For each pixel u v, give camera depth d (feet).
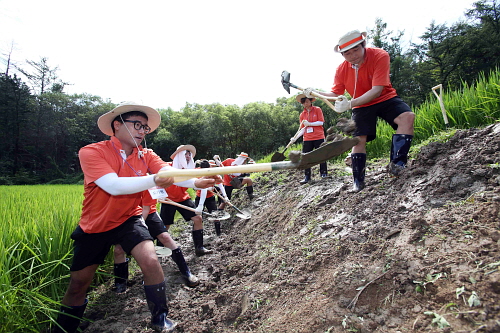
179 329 8.87
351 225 9.78
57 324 8.40
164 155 157.89
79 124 168.96
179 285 12.26
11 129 143.33
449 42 108.27
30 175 139.44
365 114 11.68
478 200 7.56
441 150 10.42
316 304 7.09
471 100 15.43
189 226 22.77
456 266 6.01
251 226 18.17
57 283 11.14
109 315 10.38
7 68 149.07
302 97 19.33
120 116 8.54
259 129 145.69
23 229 11.60
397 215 8.82
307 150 19.53
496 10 115.24
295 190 18.74
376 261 7.47
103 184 7.29
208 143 149.38
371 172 13.82
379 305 6.23
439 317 5.22
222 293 10.05
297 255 9.87
